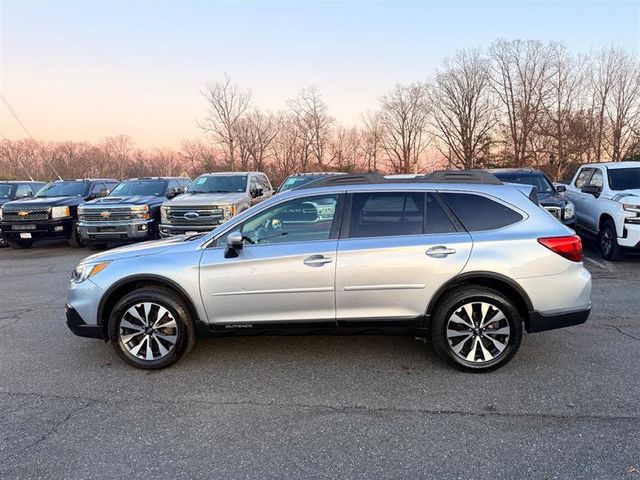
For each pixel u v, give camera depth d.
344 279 3.92
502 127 53.00
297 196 4.14
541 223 3.99
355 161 59.06
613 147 45.50
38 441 3.06
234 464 2.79
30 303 6.77
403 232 3.98
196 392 3.74
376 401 3.53
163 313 4.13
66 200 12.50
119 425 3.25
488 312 3.90
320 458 2.83
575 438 2.96
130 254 4.26
